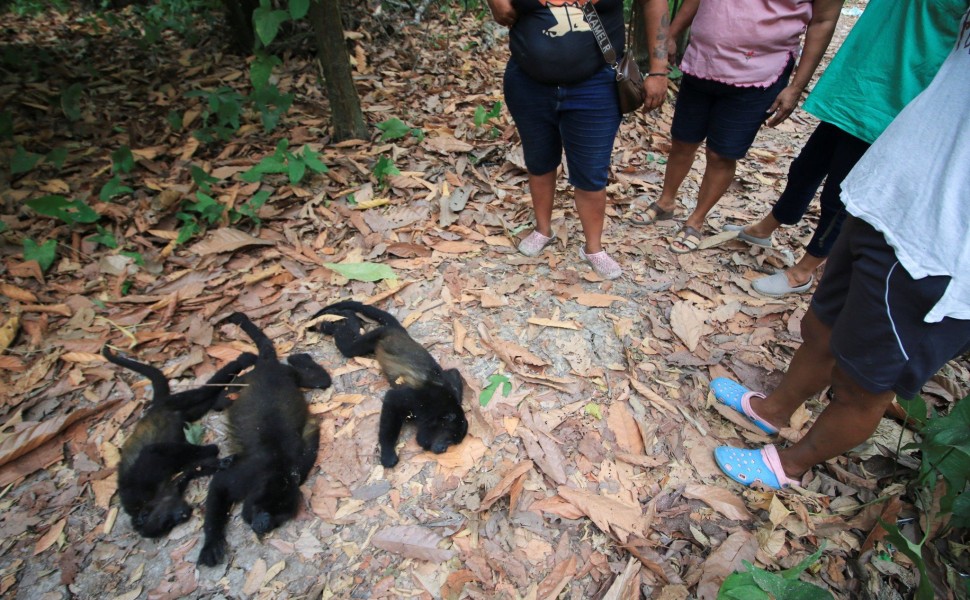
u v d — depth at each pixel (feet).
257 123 17.07
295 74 20.03
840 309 7.11
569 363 10.32
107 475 8.49
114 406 9.49
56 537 7.77
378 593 7.24
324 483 8.48
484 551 7.63
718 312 11.43
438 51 22.50
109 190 13.14
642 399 9.71
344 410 9.58
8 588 7.27
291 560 7.59
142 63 20.92
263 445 8.39
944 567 7.50
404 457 8.87
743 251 13.26
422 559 7.56
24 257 11.73
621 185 15.46
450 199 14.24
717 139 11.71
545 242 12.83
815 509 8.18
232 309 11.28
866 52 9.06
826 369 7.85
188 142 15.97
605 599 7.13
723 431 9.26
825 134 10.66
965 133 5.29
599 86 9.75
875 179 6.01
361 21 22.56
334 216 13.70
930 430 7.75
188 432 9.15
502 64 22.12
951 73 5.56
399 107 18.24
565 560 7.58
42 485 8.34
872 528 7.89
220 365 10.30
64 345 10.34
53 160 14.34
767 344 10.84
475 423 9.25
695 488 8.38
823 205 10.62
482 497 8.24
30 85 18.44
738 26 10.32
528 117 10.60
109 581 7.38
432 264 12.49
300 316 11.31
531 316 11.28
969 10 5.48
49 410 9.33
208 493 8.11
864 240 6.06
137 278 11.89
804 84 10.75
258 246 12.82
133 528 7.83
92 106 17.81
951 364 10.36
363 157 15.46
